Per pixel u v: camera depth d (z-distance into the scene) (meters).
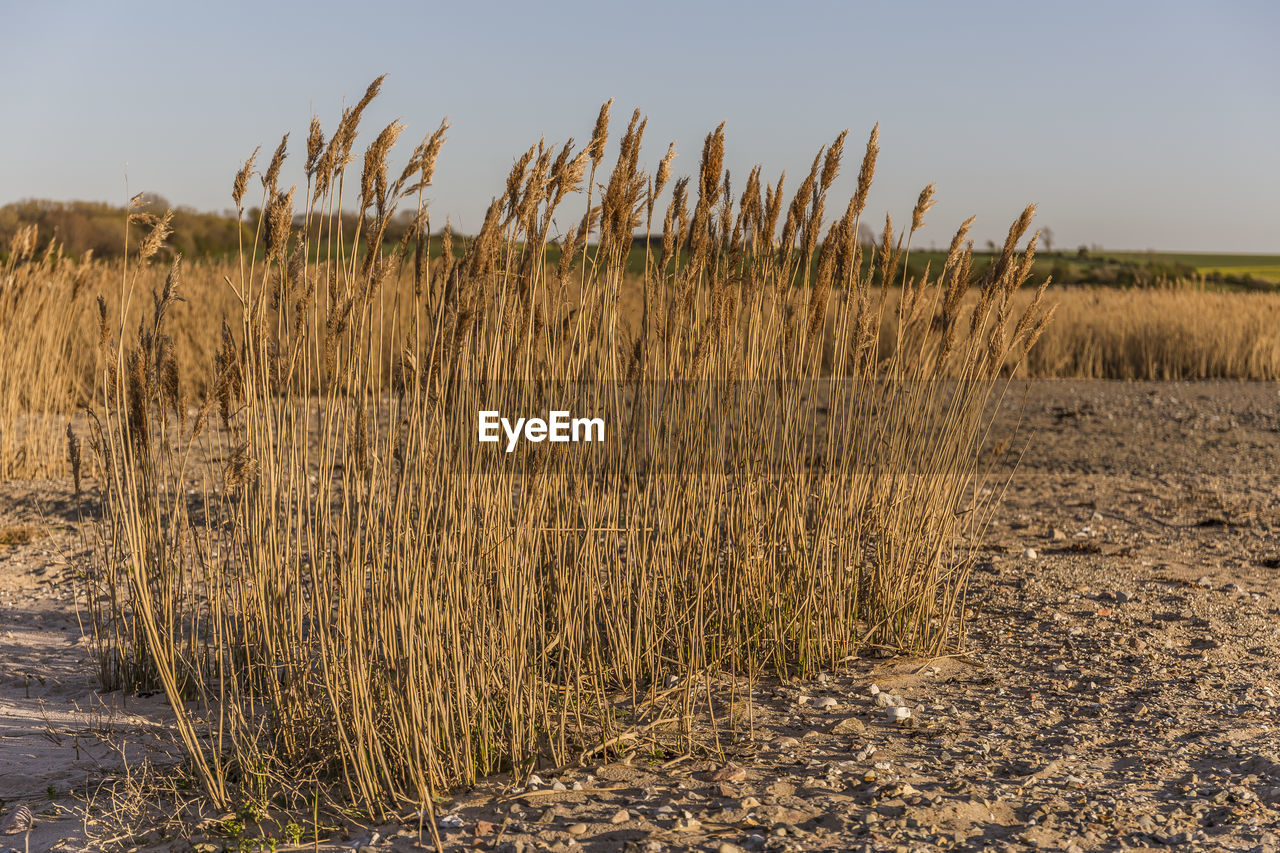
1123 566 7.12
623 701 4.48
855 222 4.93
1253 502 9.61
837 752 3.97
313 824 3.41
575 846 3.12
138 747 4.16
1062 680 4.86
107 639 5.09
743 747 4.04
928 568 5.34
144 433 4.56
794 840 3.13
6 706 4.62
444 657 3.69
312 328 3.95
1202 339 21.30
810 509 5.36
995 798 3.47
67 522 8.41
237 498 3.98
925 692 4.73
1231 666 5.05
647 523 4.54
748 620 5.03
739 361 4.81
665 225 4.57
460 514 3.71
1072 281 35.56
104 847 3.26
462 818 3.39
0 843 3.29
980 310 5.23
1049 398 17.62
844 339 5.05
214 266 16.09
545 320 4.11
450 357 3.55
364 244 3.76
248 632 4.13
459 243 3.92
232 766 3.92
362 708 3.59
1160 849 3.06
